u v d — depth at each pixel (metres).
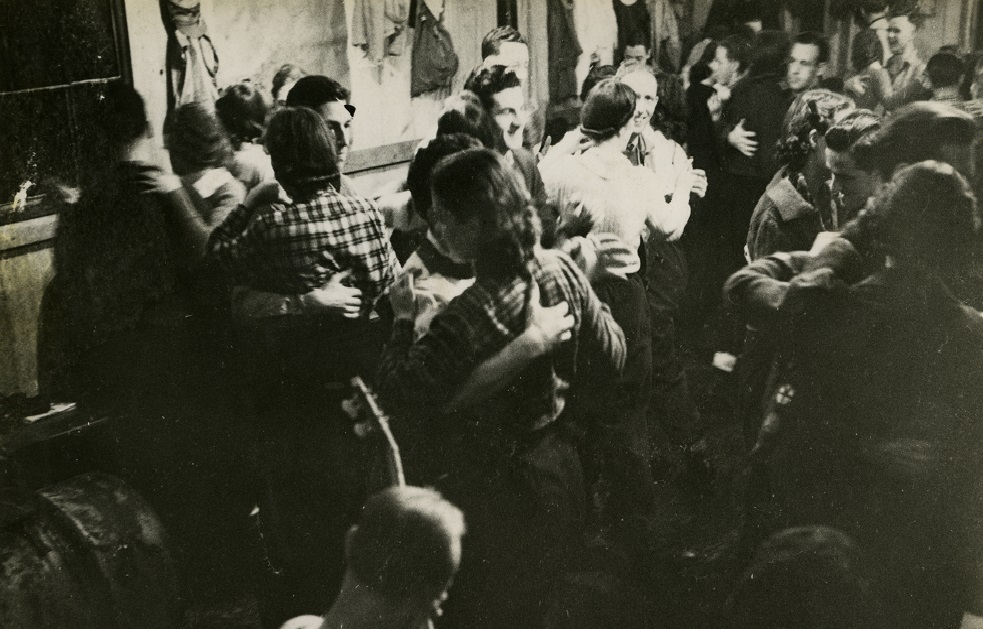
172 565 3.08
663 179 4.69
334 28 3.93
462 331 2.73
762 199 4.90
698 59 5.61
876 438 3.64
